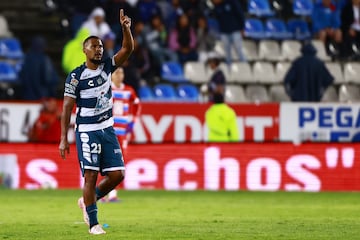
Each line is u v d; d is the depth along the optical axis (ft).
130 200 198.70
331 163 235.20
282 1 324.80
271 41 308.60
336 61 302.25
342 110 245.04
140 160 235.81
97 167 121.39
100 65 121.19
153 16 294.66
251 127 243.19
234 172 235.81
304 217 155.53
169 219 151.02
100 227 123.34
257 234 124.06
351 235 123.24
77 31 291.58
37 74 259.60
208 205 184.85
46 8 307.37
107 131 122.42
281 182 235.20
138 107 190.90
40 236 120.98
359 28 305.53
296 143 238.48
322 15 307.37
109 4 289.12
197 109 241.76
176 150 235.81
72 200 195.72
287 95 280.10
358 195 219.20
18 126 237.86
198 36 298.56
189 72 292.61
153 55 288.10
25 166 233.96
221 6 290.15
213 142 236.22
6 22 302.45
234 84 291.17
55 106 239.50
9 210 169.27
